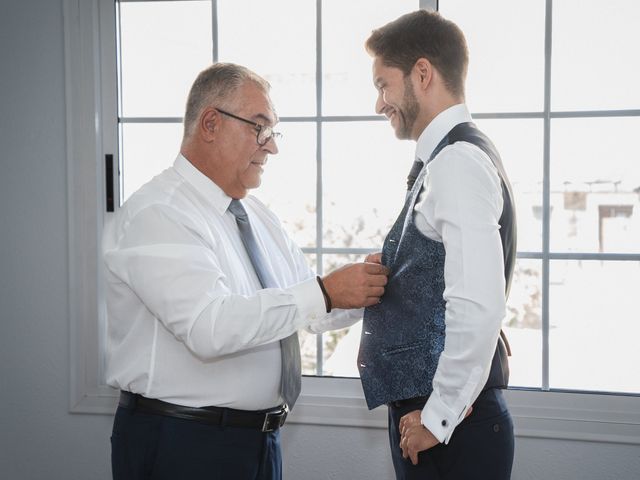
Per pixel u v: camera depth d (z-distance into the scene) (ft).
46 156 6.89
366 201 6.71
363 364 4.29
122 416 4.56
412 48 4.15
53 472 7.09
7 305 7.04
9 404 7.11
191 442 4.37
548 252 6.41
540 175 6.38
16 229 6.97
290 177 6.79
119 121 6.97
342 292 4.16
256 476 4.60
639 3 6.13
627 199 6.27
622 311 6.35
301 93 6.72
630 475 6.18
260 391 4.53
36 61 6.86
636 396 6.22
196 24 6.84
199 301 4.08
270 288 4.39
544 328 6.45
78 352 6.93
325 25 6.63
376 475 6.60
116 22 6.88
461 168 3.75
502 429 4.07
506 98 6.39
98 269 6.88
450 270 3.69
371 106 6.62
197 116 4.69
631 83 6.20
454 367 3.66
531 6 6.29
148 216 4.33
